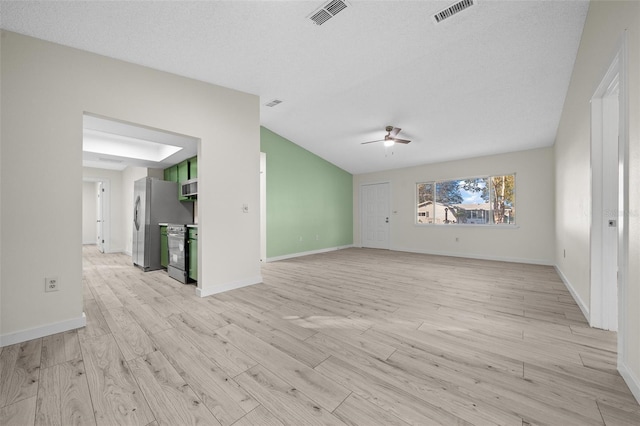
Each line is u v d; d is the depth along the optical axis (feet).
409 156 20.80
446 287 11.69
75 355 6.01
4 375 5.26
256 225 12.26
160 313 8.58
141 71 9.09
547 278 13.29
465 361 5.76
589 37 7.54
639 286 4.55
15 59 6.91
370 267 16.20
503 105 13.10
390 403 4.47
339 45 8.88
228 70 10.03
